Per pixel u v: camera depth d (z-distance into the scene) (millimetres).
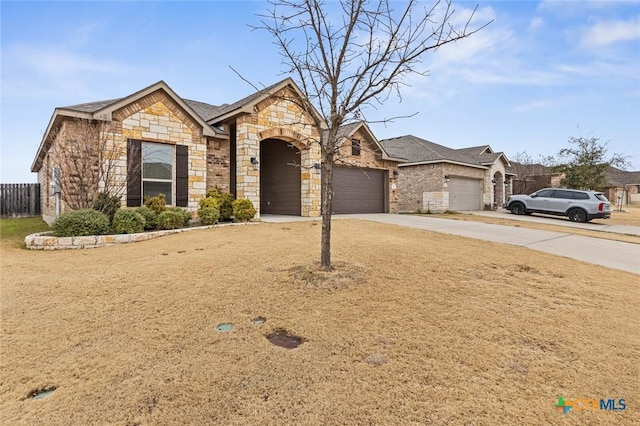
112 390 2467
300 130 13727
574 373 2734
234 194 13359
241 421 2152
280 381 2576
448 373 2695
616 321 3787
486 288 4797
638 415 2250
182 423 2135
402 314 3814
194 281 4914
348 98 4949
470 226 12367
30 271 5594
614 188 36250
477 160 24031
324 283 4703
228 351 3016
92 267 5836
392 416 2203
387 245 7551
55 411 2246
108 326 3508
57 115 9305
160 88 10625
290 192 15656
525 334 3404
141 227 8953
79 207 9266
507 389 2504
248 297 4293
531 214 19078
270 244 7578
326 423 2135
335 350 3035
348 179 16469
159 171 10859
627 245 9406
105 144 9703
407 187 21734
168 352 3000
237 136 12555
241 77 5777
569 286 5070
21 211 16750
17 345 3117
